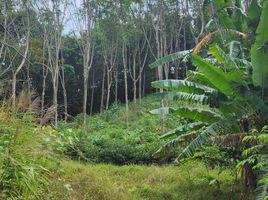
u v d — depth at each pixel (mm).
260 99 8797
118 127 25453
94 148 15211
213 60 10227
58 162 7016
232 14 10570
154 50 34156
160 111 9602
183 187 10672
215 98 9266
